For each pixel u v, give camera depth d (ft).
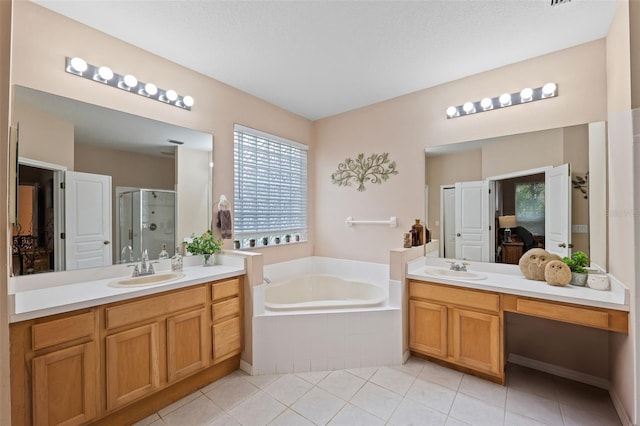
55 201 6.12
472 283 7.27
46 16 5.98
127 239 7.18
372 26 6.52
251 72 8.59
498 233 8.28
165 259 7.84
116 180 7.02
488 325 7.11
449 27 6.53
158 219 7.75
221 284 7.38
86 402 5.19
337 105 11.07
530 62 7.80
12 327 4.50
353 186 11.46
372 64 8.11
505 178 8.14
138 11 6.05
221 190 9.24
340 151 11.84
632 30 5.12
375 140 10.85
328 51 7.52
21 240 5.68
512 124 8.05
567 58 7.30
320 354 7.85
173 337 6.42
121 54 7.05
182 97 8.18
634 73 5.09
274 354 7.73
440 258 9.26
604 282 6.40
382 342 8.06
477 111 8.59
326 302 8.32
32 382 4.65
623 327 5.58
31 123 5.81
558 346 7.54
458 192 8.96
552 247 7.42
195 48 7.41
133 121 7.29
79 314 5.15
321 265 12.16
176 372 6.45
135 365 5.84
